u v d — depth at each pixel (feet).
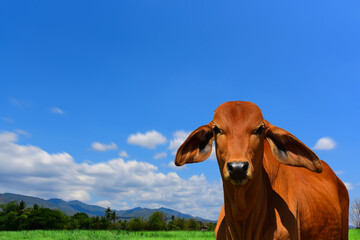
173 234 59.00
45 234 58.08
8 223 317.22
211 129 13.00
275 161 13.80
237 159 10.46
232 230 12.28
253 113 11.73
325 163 18.40
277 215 12.42
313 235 14.01
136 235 56.24
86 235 55.11
